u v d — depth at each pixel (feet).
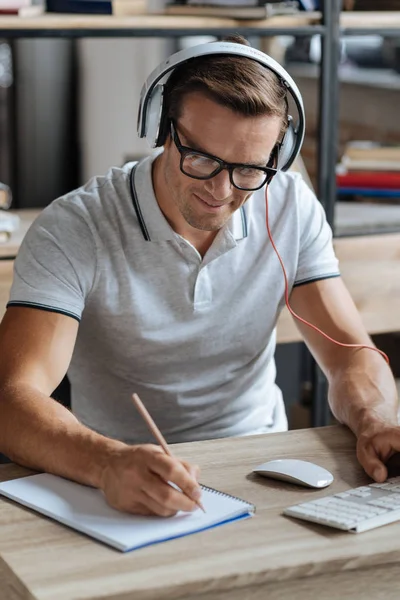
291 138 5.82
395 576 4.34
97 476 4.76
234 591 4.10
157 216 6.23
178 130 5.47
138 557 4.19
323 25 9.01
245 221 6.55
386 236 9.61
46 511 4.62
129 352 6.44
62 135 14.84
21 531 4.47
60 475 5.01
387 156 10.57
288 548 4.29
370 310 9.67
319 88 9.21
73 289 6.07
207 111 5.31
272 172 5.53
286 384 12.37
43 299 5.92
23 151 14.67
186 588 3.99
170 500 4.50
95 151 15.08
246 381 6.82
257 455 5.44
